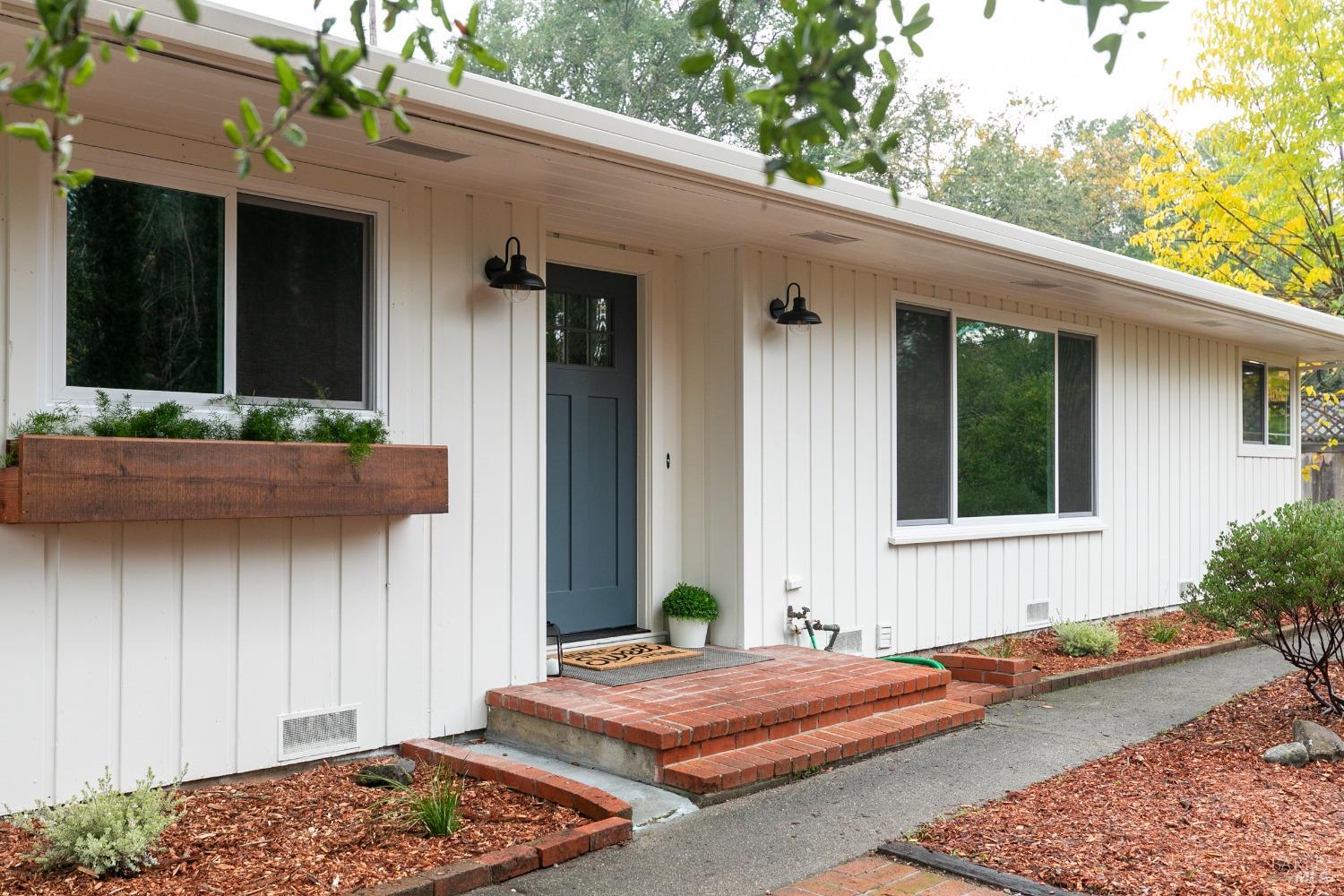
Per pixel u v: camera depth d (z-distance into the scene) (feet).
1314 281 50.14
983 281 28.35
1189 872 12.84
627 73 68.69
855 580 26.21
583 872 13.19
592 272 23.77
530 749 18.42
